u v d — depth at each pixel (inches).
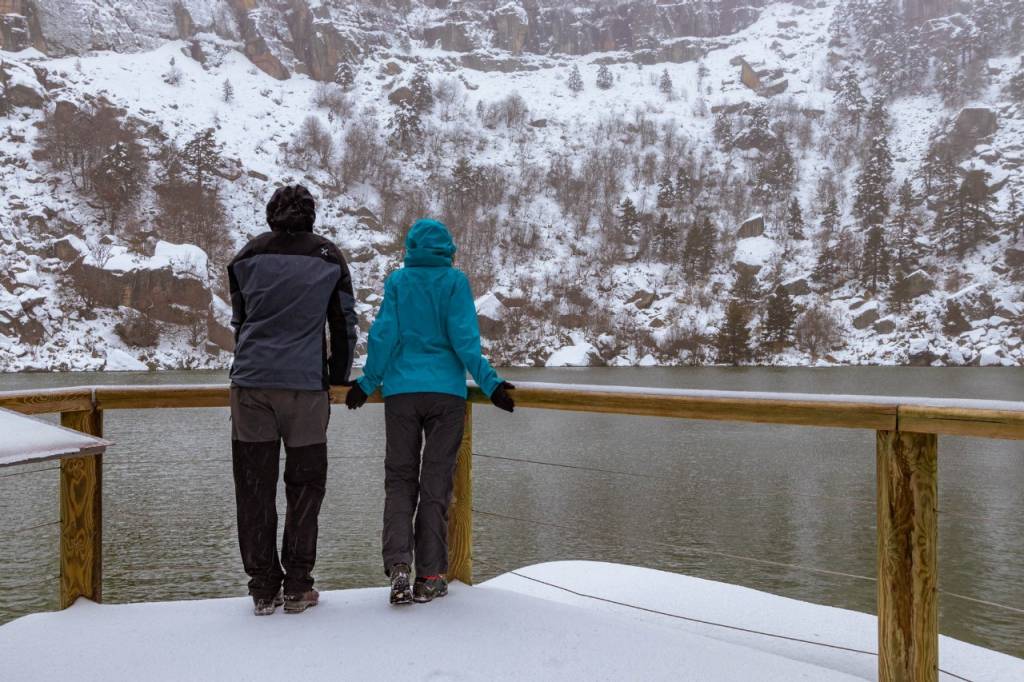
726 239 4404.5
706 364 3467.0
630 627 98.1
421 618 101.1
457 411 107.4
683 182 4845.0
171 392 112.7
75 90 4692.4
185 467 843.4
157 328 3031.5
